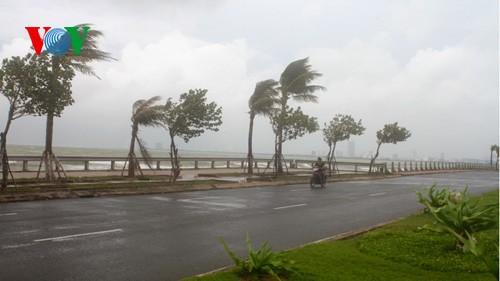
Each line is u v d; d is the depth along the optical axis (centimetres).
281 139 3300
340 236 1012
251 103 3403
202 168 3794
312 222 1288
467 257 805
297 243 980
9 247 863
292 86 3350
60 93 1777
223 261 806
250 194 2111
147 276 704
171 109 2312
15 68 1670
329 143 4019
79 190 1820
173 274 718
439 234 1015
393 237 976
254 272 660
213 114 2370
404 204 1819
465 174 5462
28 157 2670
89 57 2141
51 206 1476
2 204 1502
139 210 1437
